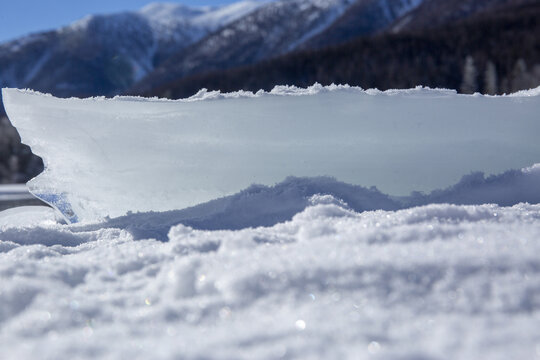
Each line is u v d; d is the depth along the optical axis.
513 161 3.06
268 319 1.29
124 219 2.97
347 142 3.02
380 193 2.88
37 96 3.08
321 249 1.70
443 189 2.98
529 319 1.22
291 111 2.96
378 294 1.38
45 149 3.17
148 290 1.60
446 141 3.05
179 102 3.00
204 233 2.22
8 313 1.45
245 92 3.18
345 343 1.13
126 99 3.10
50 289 1.58
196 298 1.48
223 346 1.13
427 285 1.41
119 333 1.26
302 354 1.07
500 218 2.22
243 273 1.51
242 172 3.03
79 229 2.89
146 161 3.06
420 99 3.00
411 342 1.12
